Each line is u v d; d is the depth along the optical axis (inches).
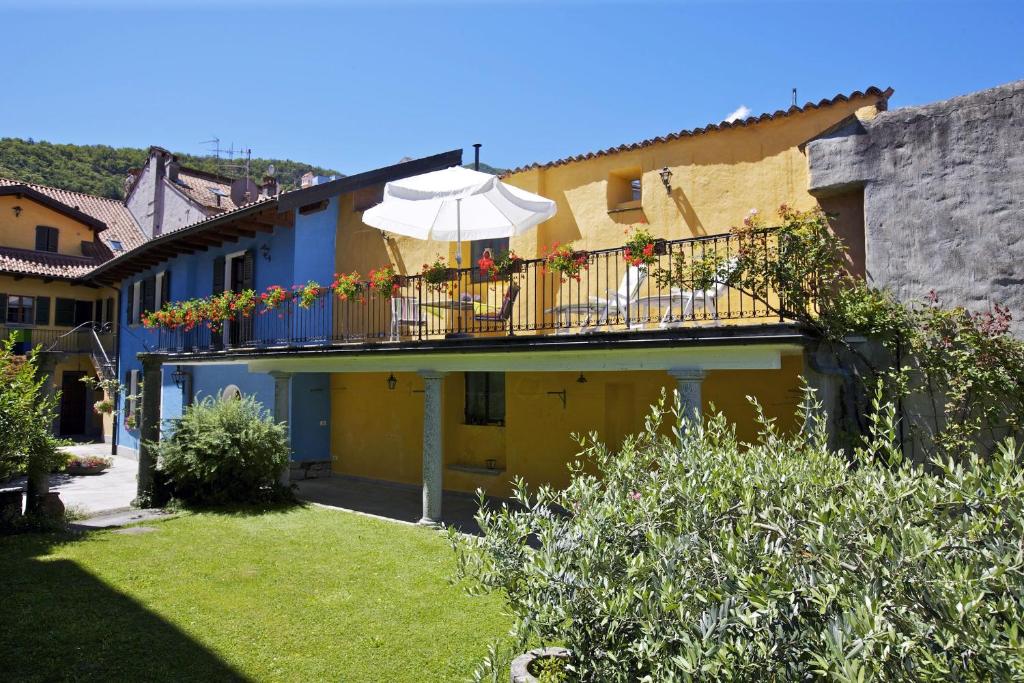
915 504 106.4
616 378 403.5
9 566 284.5
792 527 112.4
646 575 111.7
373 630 218.4
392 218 411.5
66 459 387.9
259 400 591.2
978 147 267.4
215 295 641.0
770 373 344.2
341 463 569.0
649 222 391.2
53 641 206.4
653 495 127.2
